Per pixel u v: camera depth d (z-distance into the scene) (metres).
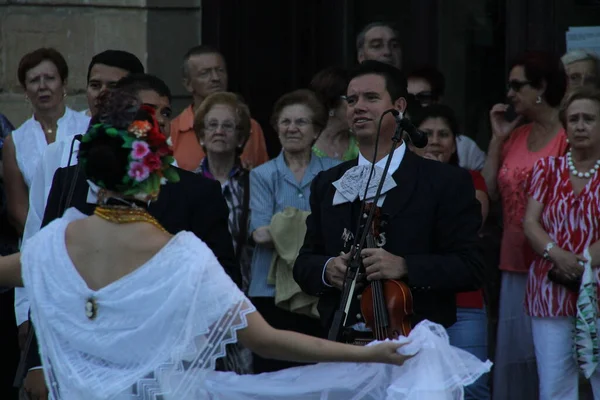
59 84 18.14
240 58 22.33
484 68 21.20
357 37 21.48
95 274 10.39
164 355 10.15
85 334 10.30
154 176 10.55
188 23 22.17
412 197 14.03
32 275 10.56
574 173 17.39
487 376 19.03
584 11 20.45
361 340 13.47
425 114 18.36
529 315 17.62
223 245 13.36
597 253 16.91
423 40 21.52
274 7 22.42
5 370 18.23
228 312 10.19
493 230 19.89
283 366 17.41
